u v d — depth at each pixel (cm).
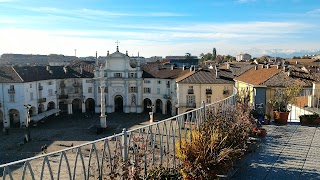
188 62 11956
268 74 4041
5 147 3688
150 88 6153
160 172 660
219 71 5572
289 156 1005
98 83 6112
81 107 6419
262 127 1393
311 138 1212
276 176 848
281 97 1566
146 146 683
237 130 935
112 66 6081
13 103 5156
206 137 784
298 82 3581
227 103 1162
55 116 5903
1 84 5116
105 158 661
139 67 6066
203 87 5122
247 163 944
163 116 5844
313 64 9456
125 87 6084
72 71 6369
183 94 5166
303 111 2122
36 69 5844
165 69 6362
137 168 618
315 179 828
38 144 3803
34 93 5478
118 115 5897
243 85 4438
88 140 4006
